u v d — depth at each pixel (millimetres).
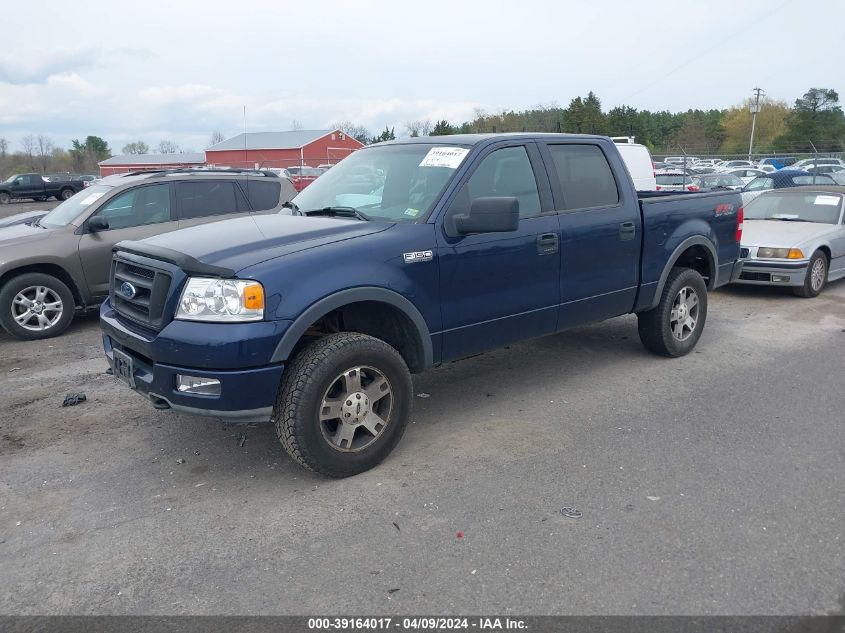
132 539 3596
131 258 4320
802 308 8969
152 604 3072
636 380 5988
